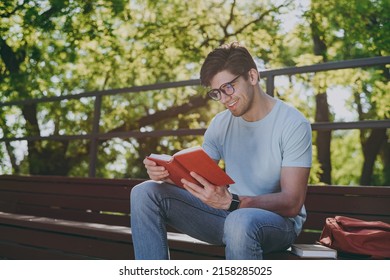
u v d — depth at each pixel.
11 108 12.99
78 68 13.15
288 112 2.96
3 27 12.15
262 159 2.97
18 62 12.79
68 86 13.30
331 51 12.00
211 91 2.89
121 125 13.26
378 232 2.67
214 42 12.87
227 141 3.17
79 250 3.99
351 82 11.31
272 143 2.94
